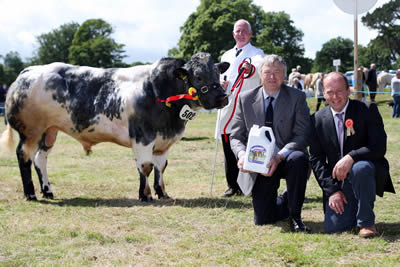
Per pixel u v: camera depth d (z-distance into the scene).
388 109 20.11
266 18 53.44
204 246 3.66
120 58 68.00
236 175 5.83
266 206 4.28
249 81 5.94
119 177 7.21
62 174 7.43
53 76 5.54
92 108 5.43
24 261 3.31
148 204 5.31
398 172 6.95
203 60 5.03
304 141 4.14
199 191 6.12
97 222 4.45
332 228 3.95
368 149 3.81
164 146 5.54
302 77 24.03
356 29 8.47
